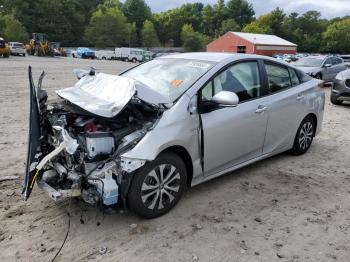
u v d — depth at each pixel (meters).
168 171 4.07
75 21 111.50
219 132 4.48
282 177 5.38
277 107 5.38
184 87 4.36
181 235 3.81
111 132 3.80
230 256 3.51
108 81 4.27
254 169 5.63
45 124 4.19
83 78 4.74
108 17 105.25
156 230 3.87
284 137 5.75
